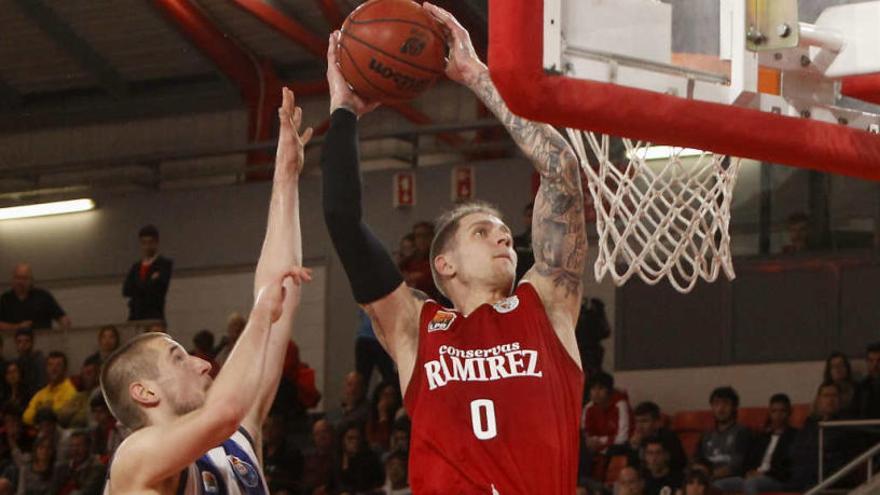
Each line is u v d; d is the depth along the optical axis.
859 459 11.76
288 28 18.55
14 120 21.78
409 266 14.62
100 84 21.20
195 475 4.98
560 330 4.76
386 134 18.58
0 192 21.16
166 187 20.92
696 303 16.61
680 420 16.03
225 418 4.70
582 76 4.43
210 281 19.75
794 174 16.31
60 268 20.61
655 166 5.43
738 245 16.59
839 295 15.90
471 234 4.97
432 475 4.60
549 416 4.58
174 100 21.05
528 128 4.84
